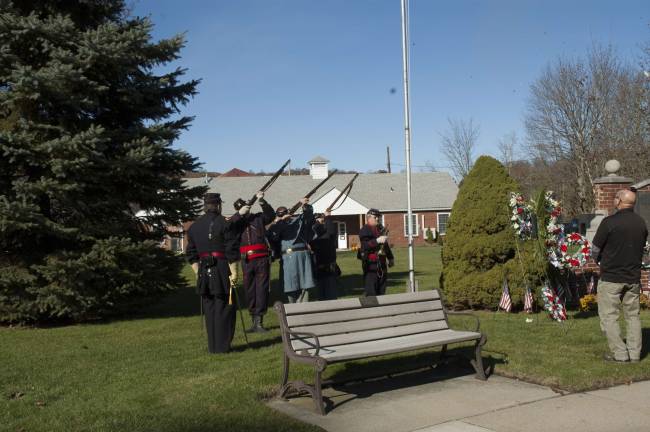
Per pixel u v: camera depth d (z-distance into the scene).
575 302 11.56
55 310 10.60
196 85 12.70
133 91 11.46
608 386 6.20
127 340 9.23
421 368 7.04
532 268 10.77
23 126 10.34
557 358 7.24
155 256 11.39
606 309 7.11
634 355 7.02
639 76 31.62
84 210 10.95
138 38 11.03
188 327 10.38
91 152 10.39
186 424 5.14
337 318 6.20
